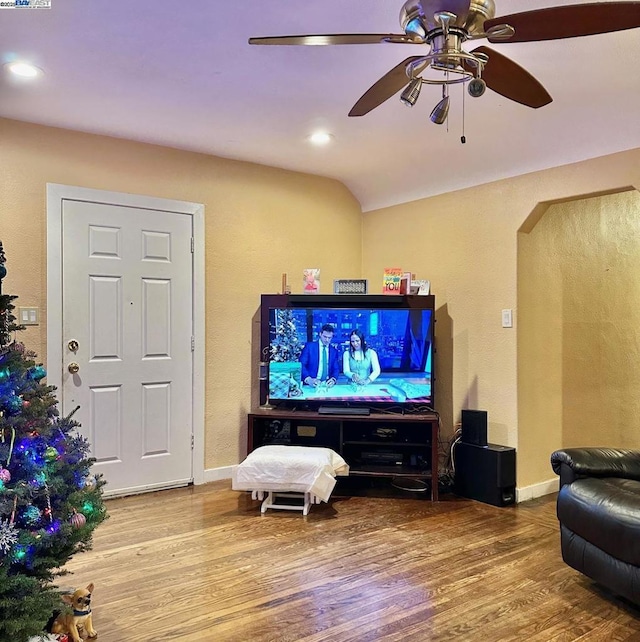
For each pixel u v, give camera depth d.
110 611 2.24
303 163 4.19
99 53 2.41
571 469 2.60
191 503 3.58
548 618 2.22
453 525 3.26
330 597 2.37
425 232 4.37
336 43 1.77
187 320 3.94
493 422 3.86
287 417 3.80
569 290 4.04
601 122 3.10
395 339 3.93
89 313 3.54
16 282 3.27
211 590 2.43
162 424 3.84
